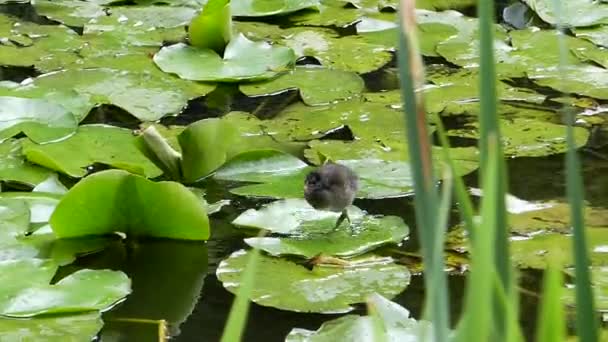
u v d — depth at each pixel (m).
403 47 8.15
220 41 11.95
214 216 11.10
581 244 8.38
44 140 11.35
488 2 8.38
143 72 11.80
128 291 10.78
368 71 11.89
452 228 11.03
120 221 10.98
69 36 12.08
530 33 12.16
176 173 11.24
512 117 11.56
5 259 10.87
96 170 11.26
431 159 8.15
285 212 11.09
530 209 11.09
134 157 11.31
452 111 11.60
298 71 11.86
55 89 11.61
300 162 11.30
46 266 10.82
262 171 11.27
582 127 11.52
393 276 10.86
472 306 7.82
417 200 8.20
